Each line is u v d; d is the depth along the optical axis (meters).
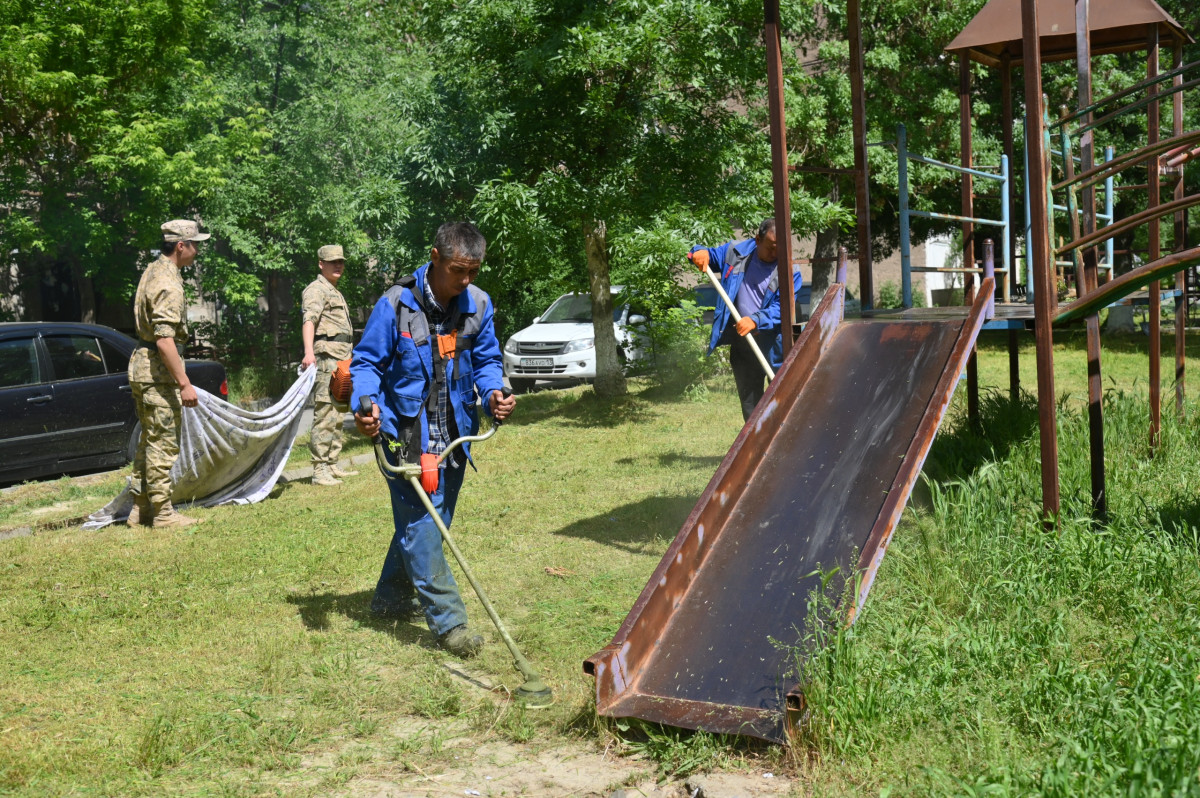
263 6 21.62
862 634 3.74
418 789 3.22
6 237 16.88
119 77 17.09
